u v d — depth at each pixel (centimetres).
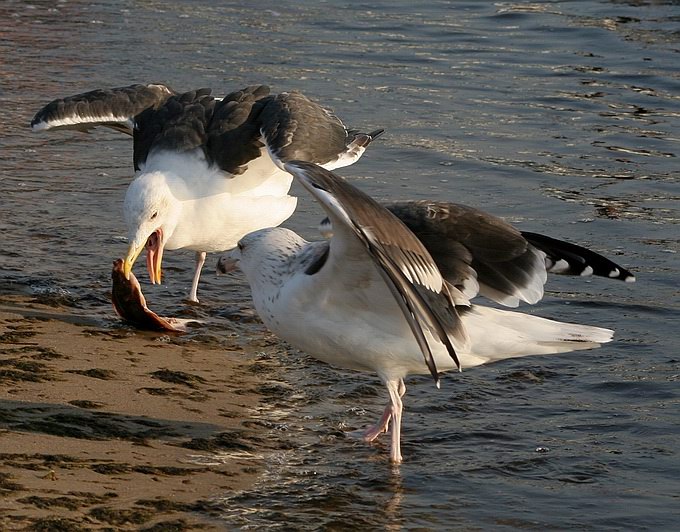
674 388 1045
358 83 2083
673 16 2600
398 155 1723
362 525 797
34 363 1034
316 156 1170
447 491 858
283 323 920
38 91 1967
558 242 896
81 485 803
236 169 1198
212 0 2734
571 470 895
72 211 1466
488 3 2727
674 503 845
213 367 1073
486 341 879
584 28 2500
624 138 1833
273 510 807
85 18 2525
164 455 875
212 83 2041
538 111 1958
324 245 919
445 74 2162
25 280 1248
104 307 1202
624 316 1205
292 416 979
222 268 965
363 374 1080
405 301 736
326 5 2702
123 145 1753
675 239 1423
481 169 1673
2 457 834
